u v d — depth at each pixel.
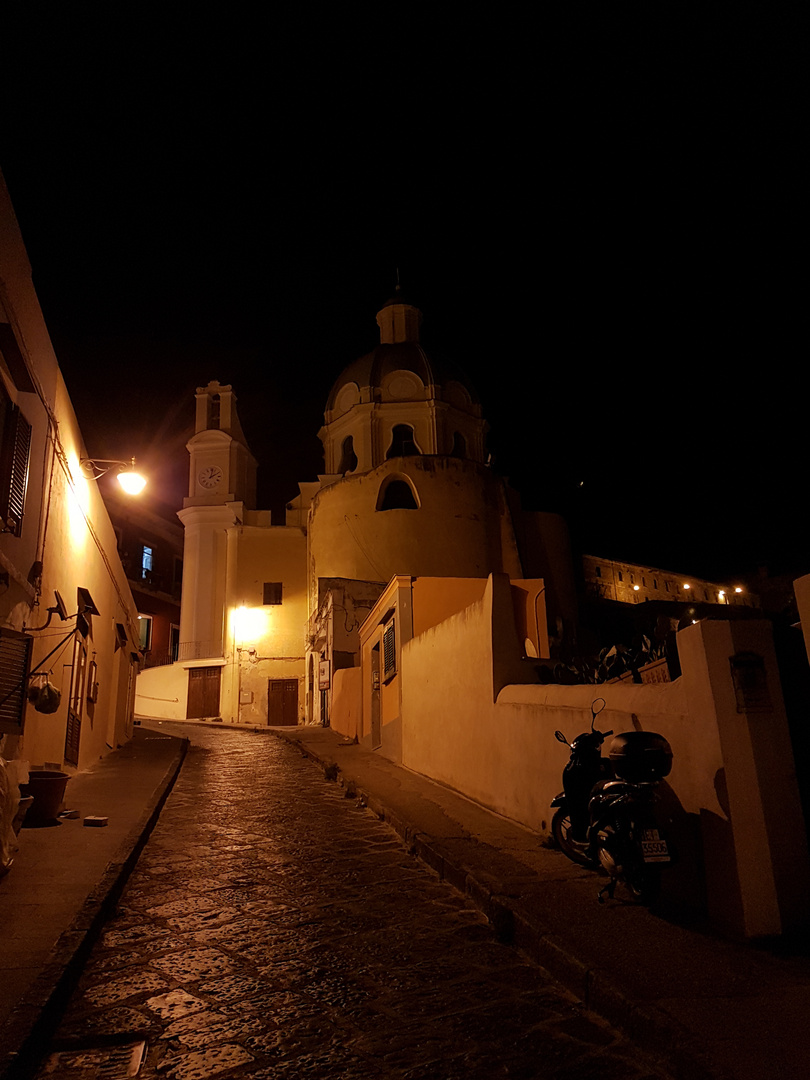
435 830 8.30
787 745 5.10
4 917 5.32
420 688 13.37
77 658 12.50
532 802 8.27
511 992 4.52
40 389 8.98
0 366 7.57
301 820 9.98
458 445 34.28
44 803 8.45
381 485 30.56
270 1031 4.07
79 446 12.04
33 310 8.52
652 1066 3.63
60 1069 3.71
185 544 34.38
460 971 4.86
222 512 34.06
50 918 5.32
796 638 5.44
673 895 5.55
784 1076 3.20
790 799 5.00
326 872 7.31
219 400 36.31
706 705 5.24
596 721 6.91
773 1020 3.70
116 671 18.27
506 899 5.72
